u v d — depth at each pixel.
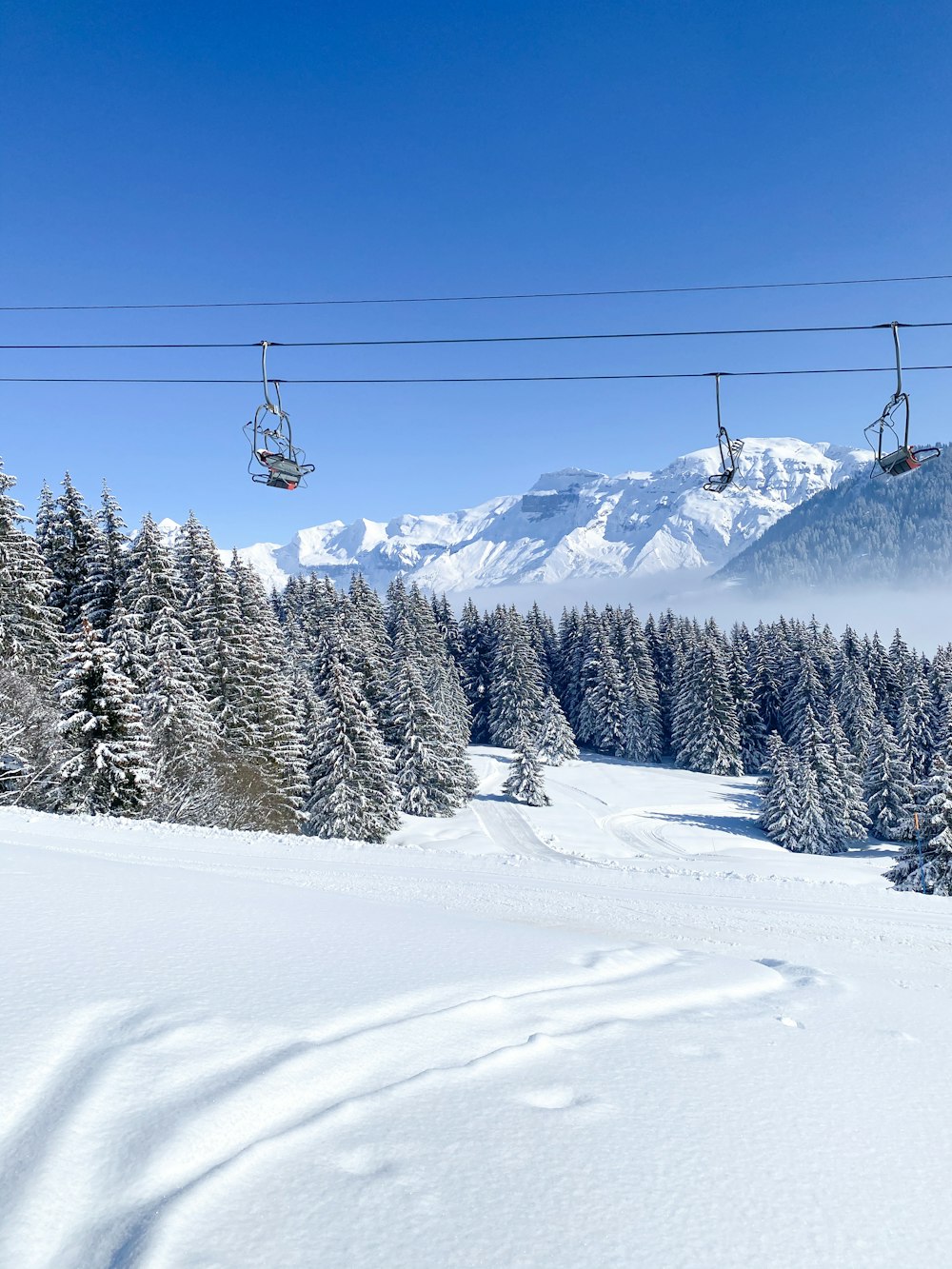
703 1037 4.80
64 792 22.92
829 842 47.62
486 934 6.95
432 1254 2.52
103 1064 3.60
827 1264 2.62
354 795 35.38
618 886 13.09
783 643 83.69
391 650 70.56
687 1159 3.24
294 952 5.68
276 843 15.80
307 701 44.19
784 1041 4.88
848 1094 4.11
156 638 31.62
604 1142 3.31
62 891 7.17
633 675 79.19
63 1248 2.53
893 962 8.59
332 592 73.75
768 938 9.59
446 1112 3.48
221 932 6.10
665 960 6.84
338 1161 3.04
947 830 27.28
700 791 62.75
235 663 34.72
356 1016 4.43
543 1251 2.57
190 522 40.12
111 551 35.50
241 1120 3.25
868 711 68.31
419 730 49.12
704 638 73.62
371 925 6.86
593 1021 4.90
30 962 4.95
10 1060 3.61
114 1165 2.92
